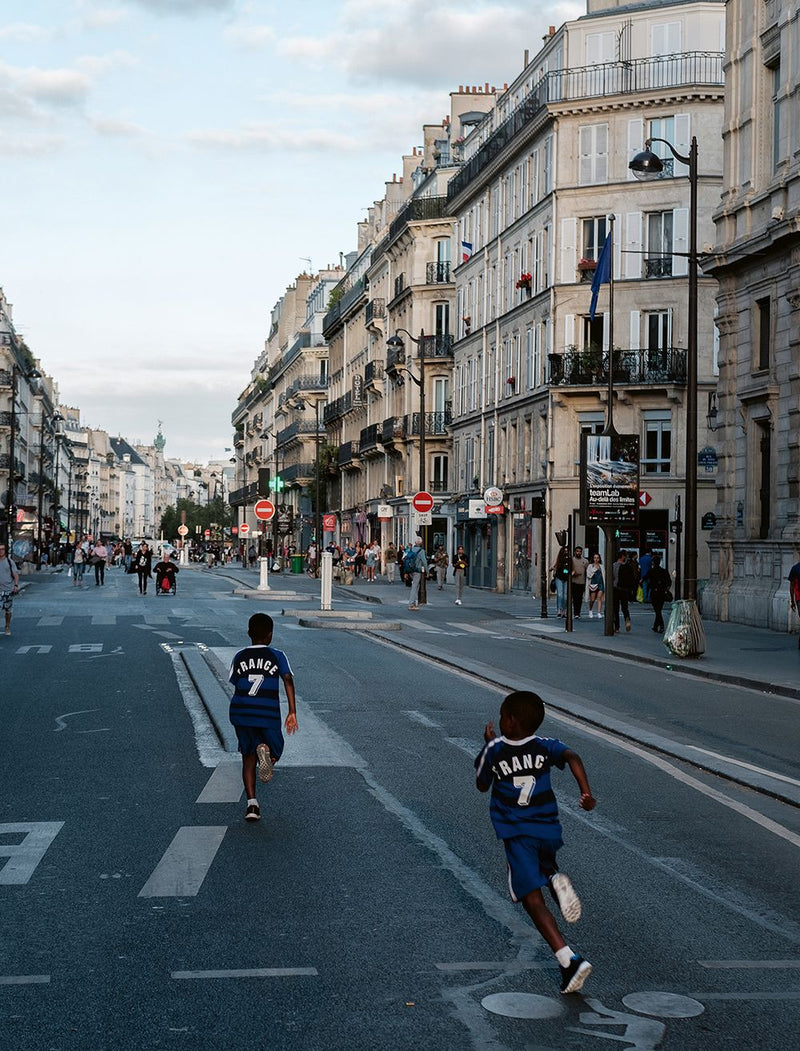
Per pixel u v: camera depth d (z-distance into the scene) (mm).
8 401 110500
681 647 24125
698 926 7422
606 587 30438
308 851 9062
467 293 66125
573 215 50938
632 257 49906
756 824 10281
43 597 47219
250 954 6727
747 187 33812
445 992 6191
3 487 105875
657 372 49094
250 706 10188
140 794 11102
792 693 19281
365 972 6461
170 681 19453
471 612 40469
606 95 49969
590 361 49688
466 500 64250
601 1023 5816
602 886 8320
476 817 10281
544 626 34094
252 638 10461
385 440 78188
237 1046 5457
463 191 64875
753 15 33531
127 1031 5613
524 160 55844
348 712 16219
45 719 15586
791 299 31109
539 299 53094
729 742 14586
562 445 50844
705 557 48688
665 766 12930
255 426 158125
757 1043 5602
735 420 34750
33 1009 5883
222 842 9320
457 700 17625
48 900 7758
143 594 50469
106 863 8688
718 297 35219
